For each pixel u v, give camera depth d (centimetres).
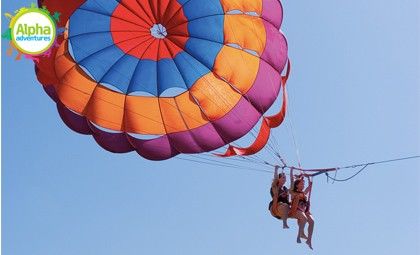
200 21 1031
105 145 999
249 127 1010
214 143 1014
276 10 1005
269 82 1002
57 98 983
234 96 1023
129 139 1000
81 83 1002
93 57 1020
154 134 1011
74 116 998
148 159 1004
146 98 1032
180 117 1026
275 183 932
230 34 1024
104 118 1000
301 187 909
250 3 1010
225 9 1021
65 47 1003
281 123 991
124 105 1017
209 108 1027
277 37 1002
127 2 1030
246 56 1020
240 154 1008
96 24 1024
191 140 1016
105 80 1018
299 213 894
